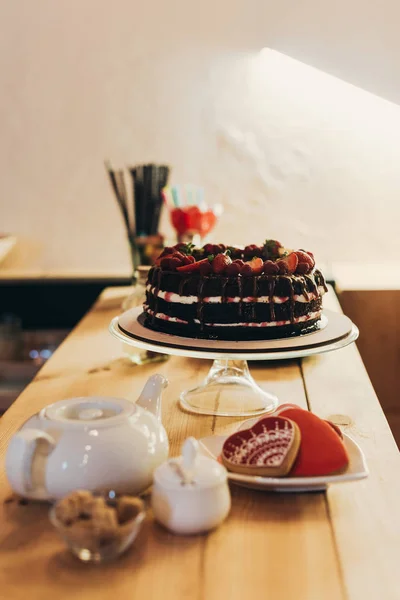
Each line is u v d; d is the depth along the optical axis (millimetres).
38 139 2742
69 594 648
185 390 1271
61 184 2775
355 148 2662
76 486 773
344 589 660
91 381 1353
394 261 2736
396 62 2580
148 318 1271
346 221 2717
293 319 1147
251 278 1139
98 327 1859
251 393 1224
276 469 833
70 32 2654
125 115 2705
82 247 2824
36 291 2652
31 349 2674
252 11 2596
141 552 721
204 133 2695
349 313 2221
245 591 656
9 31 2664
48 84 2697
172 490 746
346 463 846
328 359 1498
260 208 2734
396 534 761
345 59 2602
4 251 2627
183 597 645
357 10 2559
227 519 792
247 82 2652
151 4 2617
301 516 800
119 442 793
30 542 742
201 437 1033
